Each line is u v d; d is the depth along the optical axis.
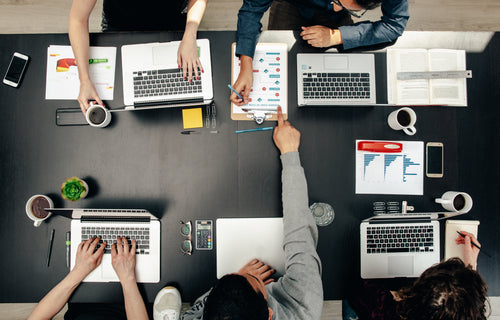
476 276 1.04
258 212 1.44
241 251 1.40
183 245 1.41
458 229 1.44
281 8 1.86
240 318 0.84
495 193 1.47
